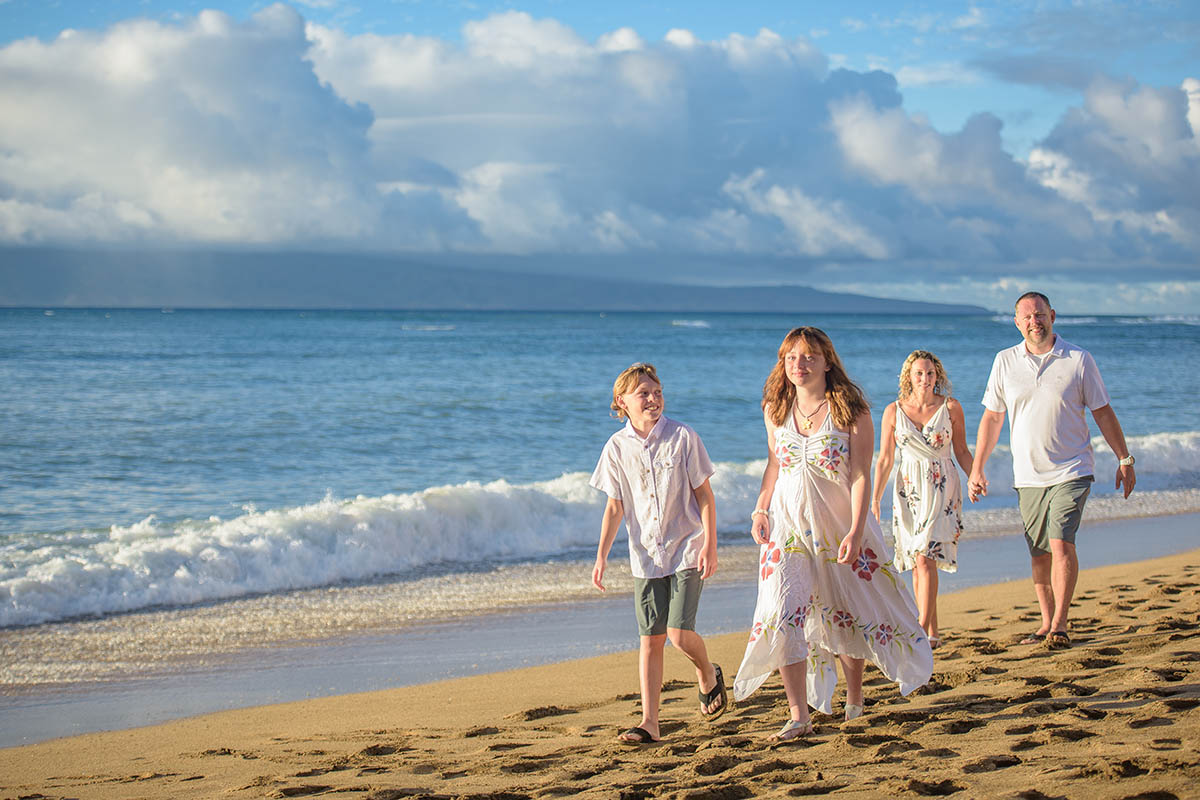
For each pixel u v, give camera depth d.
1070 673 4.56
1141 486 15.21
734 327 117.94
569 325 122.81
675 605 4.30
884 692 4.70
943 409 5.84
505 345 63.00
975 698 4.25
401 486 15.50
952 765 3.13
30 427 20.98
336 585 9.34
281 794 3.63
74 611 8.19
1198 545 10.80
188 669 6.69
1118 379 35.69
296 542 9.77
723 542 11.43
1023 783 2.79
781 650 3.78
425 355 50.28
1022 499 5.70
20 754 4.92
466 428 22.44
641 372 4.35
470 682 6.22
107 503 13.62
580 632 7.68
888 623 3.89
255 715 5.59
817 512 3.90
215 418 23.11
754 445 21.05
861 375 41.09
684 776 3.39
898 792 2.87
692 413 26.91
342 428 22.03
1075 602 7.14
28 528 11.83
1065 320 161.88
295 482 15.68
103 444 18.89
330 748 4.66
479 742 4.55
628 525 4.40
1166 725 3.30
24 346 54.72
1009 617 6.95
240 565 9.27
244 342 62.44
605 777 3.55
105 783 4.12
